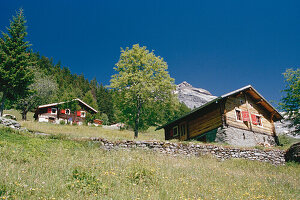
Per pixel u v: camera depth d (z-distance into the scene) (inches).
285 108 1086.4
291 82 1105.4
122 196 244.5
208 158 682.2
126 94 1076.5
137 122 1144.2
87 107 2134.6
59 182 268.8
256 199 299.1
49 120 1911.9
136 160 452.4
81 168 334.6
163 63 1184.8
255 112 1084.5
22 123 1055.0
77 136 714.8
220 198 283.4
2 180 247.9
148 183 309.4
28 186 244.8
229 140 896.9
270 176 488.7
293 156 726.5
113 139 689.0
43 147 511.8
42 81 1813.5
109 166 384.8
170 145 697.0
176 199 257.8
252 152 746.2
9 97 1238.3
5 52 1203.2
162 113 1251.8
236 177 434.3
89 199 225.9
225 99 956.0
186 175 391.9
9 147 432.1
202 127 1026.1
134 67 1159.6
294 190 377.1
